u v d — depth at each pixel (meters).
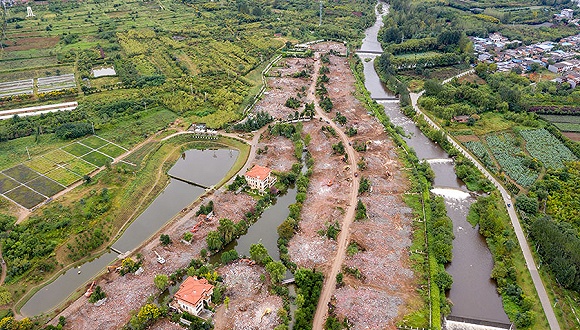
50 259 166.25
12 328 135.25
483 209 196.50
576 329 140.38
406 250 176.12
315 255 172.75
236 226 182.75
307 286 152.75
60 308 147.00
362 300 152.12
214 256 174.00
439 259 170.12
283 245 175.38
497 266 164.88
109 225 185.38
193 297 144.50
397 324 143.25
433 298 151.75
